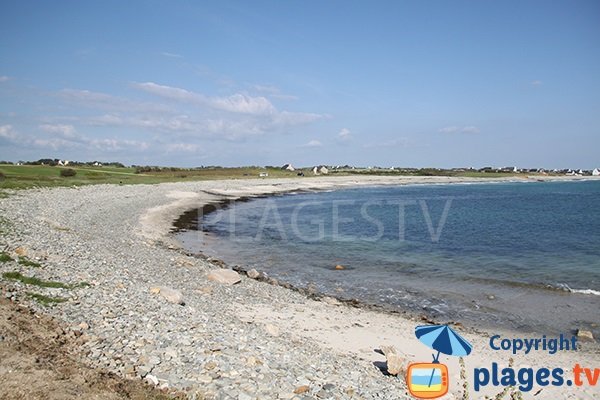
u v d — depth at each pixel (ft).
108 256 74.59
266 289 73.26
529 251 116.26
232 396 28.91
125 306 45.01
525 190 453.99
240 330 44.80
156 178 333.83
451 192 398.83
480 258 106.42
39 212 120.57
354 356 45.80
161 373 30.91
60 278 52.16
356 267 95.61
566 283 82.17
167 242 114.52
